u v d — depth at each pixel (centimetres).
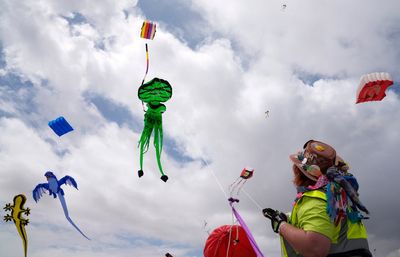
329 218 195
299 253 211
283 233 207
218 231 277
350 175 217
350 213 201
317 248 190
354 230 201
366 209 201
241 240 265
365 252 197
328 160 221
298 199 217
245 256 261
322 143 231
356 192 213
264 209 228
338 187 203
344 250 196
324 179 210
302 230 197
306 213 200
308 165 224
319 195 203
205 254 276
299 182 228
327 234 191
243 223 239
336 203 197
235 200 244
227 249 264
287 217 228
